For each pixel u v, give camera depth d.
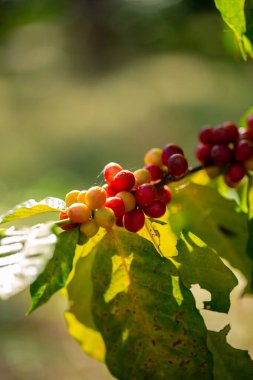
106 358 1.04
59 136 10.69
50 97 13.39
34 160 9.45
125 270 1.09
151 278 1.08
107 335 1.05
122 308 1.07
